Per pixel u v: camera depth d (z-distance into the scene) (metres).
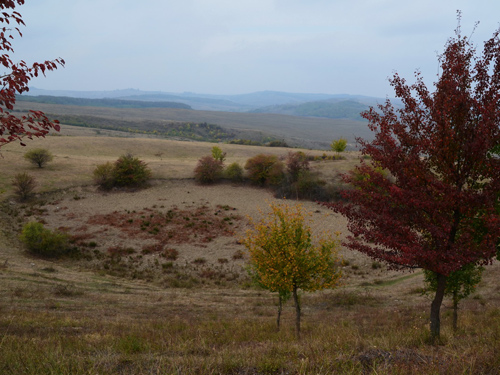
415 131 8.04
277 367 5.55
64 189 48.16
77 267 27.67
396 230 7.67
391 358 5.86
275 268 13.53
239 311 19.53
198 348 7.25
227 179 59.38
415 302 20.75
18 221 36.66
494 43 7.21
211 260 30.95
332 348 6.79
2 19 5.21
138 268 28.77
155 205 45.62
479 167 7.14
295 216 13.66
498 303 18.83
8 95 5.14
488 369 4.94
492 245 7.09
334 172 58.06
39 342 7.27
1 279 20.50
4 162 54.88
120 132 177.50
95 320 14.03
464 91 7.32
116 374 5.05
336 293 23.55
